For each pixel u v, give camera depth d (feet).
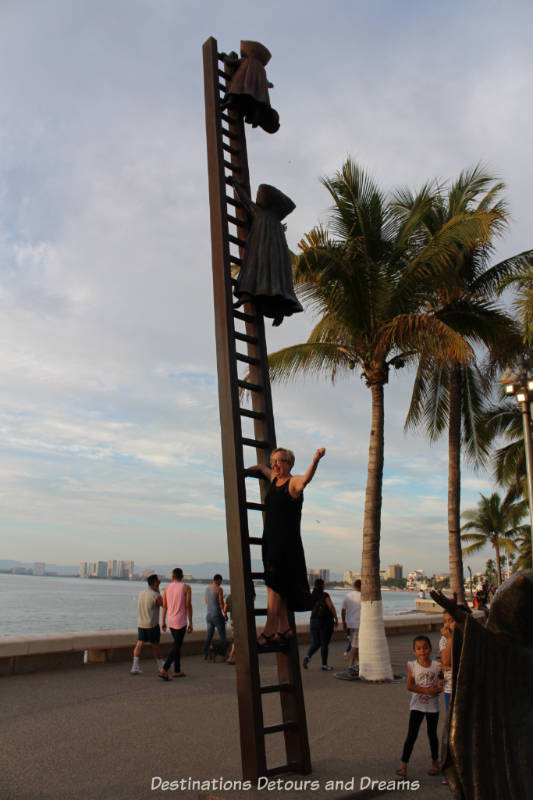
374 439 40.96
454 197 53.67
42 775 17.85
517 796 8.11
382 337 39.27
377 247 41.45
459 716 8.69
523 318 48.29
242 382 17.63
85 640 38.06
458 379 57.57
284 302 18.81
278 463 15.76
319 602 41.34
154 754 20.03
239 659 15.53
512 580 8.81
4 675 34.17
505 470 90.43
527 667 8.54
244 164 19.97
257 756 14.80
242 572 15.65
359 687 34.19
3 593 481.87
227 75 20.24
